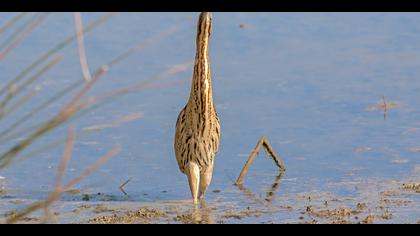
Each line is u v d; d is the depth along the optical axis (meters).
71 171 14.61
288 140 16.22
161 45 22.62
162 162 15.19
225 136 16.48
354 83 19.80
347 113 17.75
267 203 12.73
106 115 17.52
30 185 13.84
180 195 13.48
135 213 12.17
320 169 14.56
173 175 14.58
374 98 18.67
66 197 13.22
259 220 11.82
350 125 17.00
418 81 19.84
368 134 16.42
